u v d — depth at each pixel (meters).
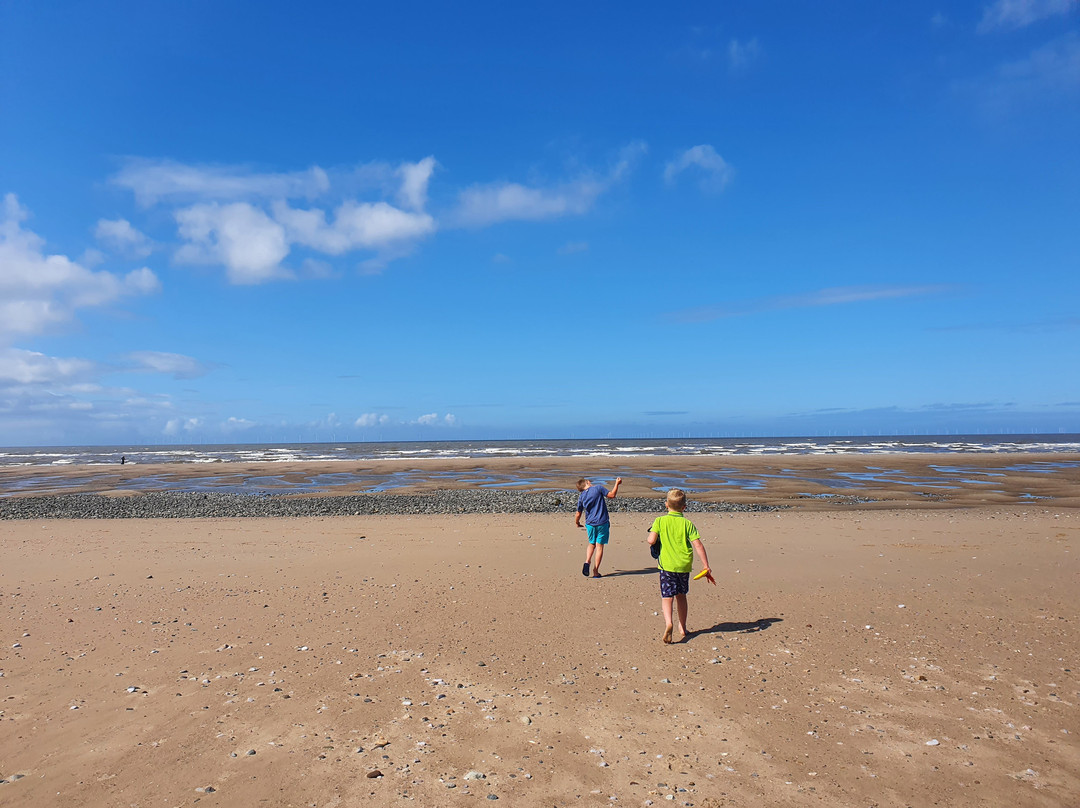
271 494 29.88
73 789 4.32
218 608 8.90
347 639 7.49
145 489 34.44
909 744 4.87
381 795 4.25
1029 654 6.75
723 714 5.44
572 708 5.58
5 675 6.43
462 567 11.48
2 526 17.78
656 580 10.30
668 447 101.44
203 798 4.21
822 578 10.26
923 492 27.47
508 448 103.44
